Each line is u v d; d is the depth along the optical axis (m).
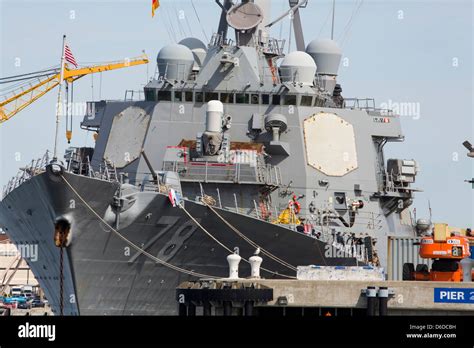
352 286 27.22
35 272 43.78
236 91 47.91
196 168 44.56
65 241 38.16
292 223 42.56
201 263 40.69
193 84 48.12
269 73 48.69
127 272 39.75
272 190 46.09
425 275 34.12
